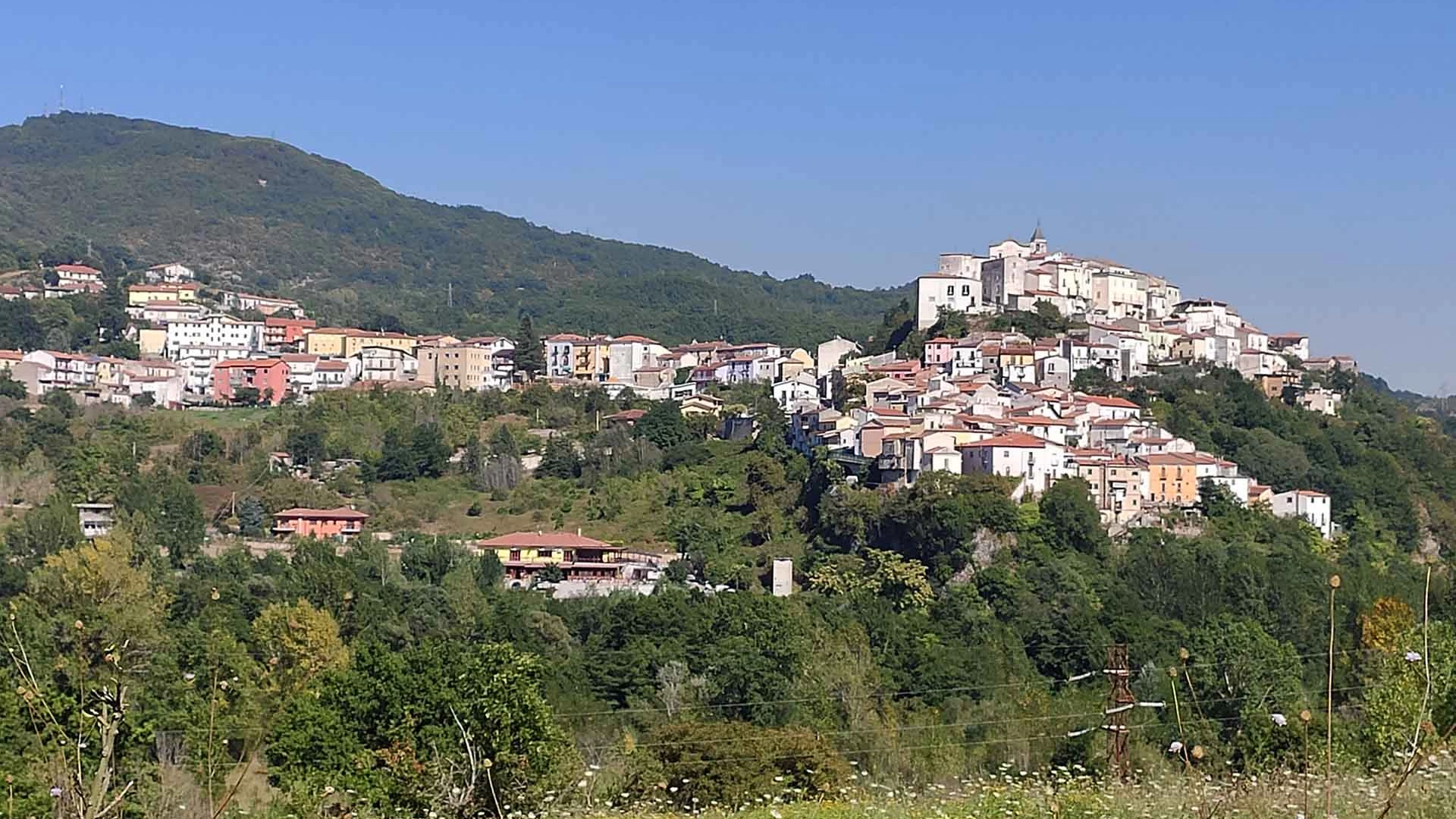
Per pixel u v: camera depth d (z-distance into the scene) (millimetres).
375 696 49219
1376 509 166375
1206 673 79062
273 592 114562
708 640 96125
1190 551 129875
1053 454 147000
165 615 103750
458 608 115688
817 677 86750
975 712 80750
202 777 22609
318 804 33531
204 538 151875
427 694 49188
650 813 35812
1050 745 70375
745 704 84250
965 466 148750
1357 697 60562
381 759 44969
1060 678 101062
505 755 36719
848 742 71938
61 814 17547
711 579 139625
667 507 165250
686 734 55094
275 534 160250
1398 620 90625
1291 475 168125
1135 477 150375
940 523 134625
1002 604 118438
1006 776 33031
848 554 140750
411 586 122625
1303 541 145125
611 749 59250
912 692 90875
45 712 18047
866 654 92625
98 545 104688
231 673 62000
